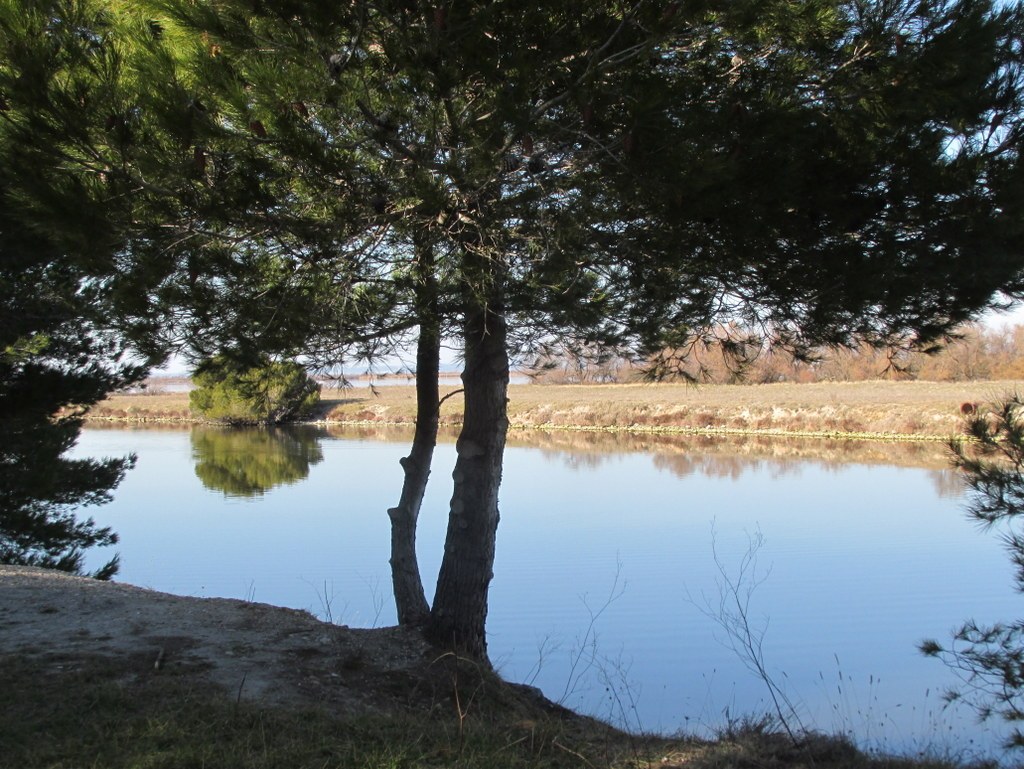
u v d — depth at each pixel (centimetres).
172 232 506
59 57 464
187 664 612
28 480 1301
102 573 1384
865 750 600
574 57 486
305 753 459
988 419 631
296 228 507
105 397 1359
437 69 461
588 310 531
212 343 565
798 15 508
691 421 3903
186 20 471
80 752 446
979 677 765
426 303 542
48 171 469
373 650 678
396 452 3350
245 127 474
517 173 507
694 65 521
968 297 606
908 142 545
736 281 607
